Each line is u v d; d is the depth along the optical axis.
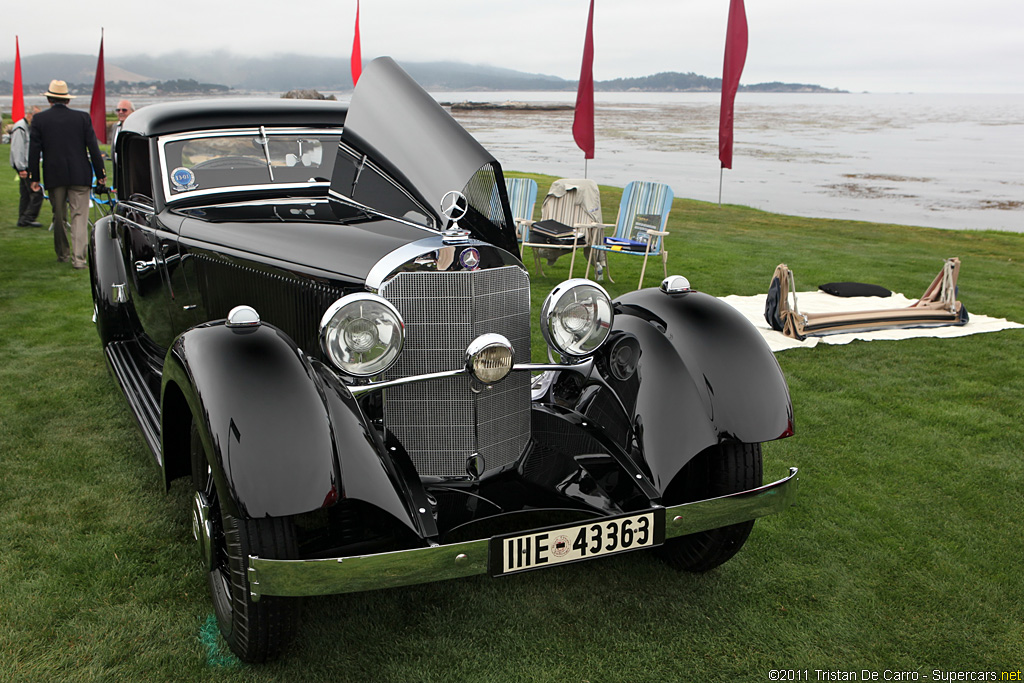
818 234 11.42
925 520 3.01
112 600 2.39
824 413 4.16
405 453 2.33
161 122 3.45
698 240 10.48
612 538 2.12
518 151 34.03
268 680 2.08
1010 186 23.31
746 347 2.46
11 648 2.14
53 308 6.05
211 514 2.16
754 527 2.96
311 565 1.82
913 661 2.20
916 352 5.31
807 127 69.38
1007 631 2.33
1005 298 7.22
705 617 2.39
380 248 2.37
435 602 2.46
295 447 1.89
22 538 2.74
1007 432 3.90
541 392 2.93
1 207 11.24
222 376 1.98
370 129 2.77
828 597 2.50
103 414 3.93
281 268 2.62
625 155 33.22
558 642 2.26
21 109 16.97
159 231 3.39
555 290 2.49
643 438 2.39
